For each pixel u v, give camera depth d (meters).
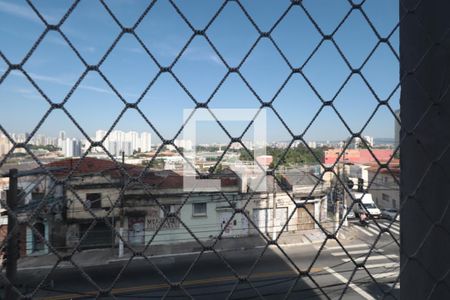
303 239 16.41
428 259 1.65
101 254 13.95
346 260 14.81
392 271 13.47
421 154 1.66
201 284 12.48
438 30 1.62
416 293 1.68
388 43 1.64
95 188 12.84
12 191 2.89
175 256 14.57
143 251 1.37
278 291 11.62
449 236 1.65
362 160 17.31
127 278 12.85
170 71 1.33
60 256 1.28
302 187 13.98
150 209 14.62
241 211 1.58
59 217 12.62
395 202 20.97
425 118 1.65
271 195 15.21
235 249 15.18
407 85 1.67
